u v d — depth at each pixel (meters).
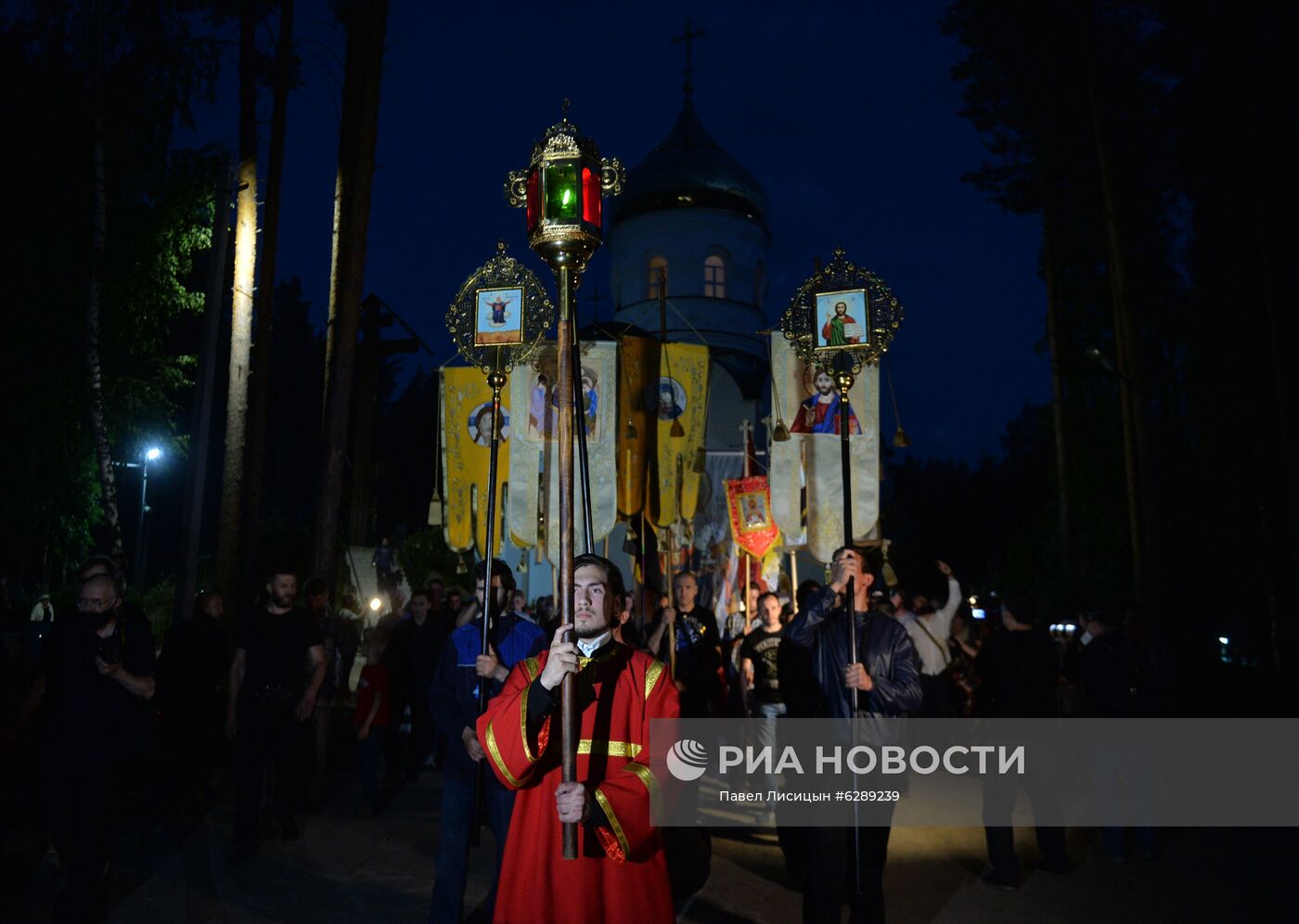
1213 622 19.80
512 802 5.31
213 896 6.36
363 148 12.66
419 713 11.17
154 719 6.11
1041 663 7.42
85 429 16.17
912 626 7.93
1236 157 16.84
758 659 8.93
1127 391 16.80
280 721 7.49
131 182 17.39
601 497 13.10
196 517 12.11
